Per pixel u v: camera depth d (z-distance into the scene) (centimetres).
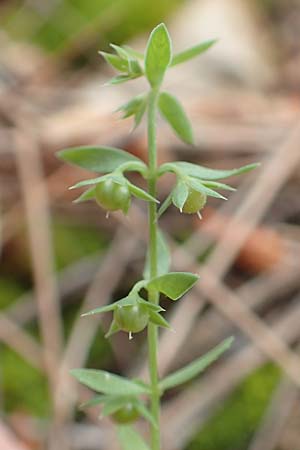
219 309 12
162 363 12
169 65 9
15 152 14
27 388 12
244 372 12
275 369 12
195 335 12
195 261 13
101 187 8
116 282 13
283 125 14
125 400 9
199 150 14
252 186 14
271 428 11
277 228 13
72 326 12
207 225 13
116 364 12
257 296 13
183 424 11
